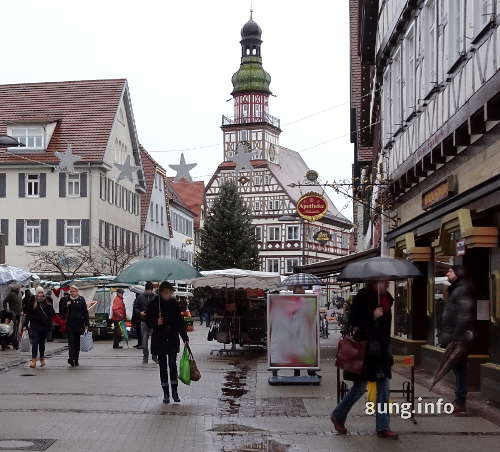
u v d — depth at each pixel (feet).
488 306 49.19
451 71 49.90
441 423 37.73
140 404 44.68
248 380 57.88
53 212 186.09
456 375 40.37
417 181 63.98
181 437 34.55
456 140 47.37
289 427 37.11
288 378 54.34
